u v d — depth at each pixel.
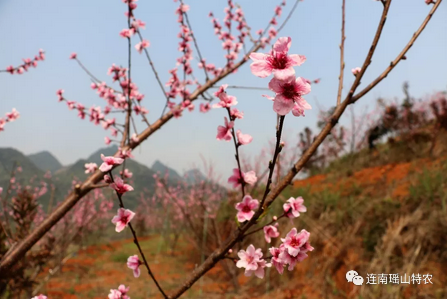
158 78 3.39
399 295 3.65
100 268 7.88
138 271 1.25
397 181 6.09
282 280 5.20
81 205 8.78
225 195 9.05
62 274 6.88
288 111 0.81
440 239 4.04
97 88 3.79
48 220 2.52
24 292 4.96
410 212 4.68
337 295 4.25
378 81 1.12
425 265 3.84
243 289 5.50
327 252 4.93
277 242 5.62
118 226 1.22
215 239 7.72
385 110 10.36
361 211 5.27
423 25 1.13
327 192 6.23
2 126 3.38
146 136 3.16
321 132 1.13
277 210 6.24
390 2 1.11
